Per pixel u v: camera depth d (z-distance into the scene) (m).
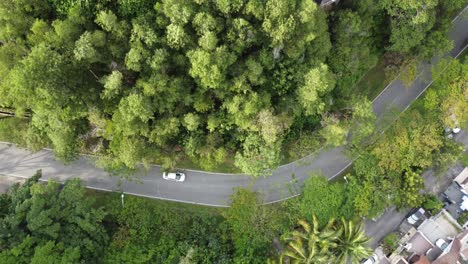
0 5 42.78
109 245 51.75
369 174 56.34
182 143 52.66
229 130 52.38
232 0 43.44
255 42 47.22
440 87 57.47
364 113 51.28
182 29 42.41
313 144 55.94
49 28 43.78
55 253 45.72
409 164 56.09
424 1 49.75
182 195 58.34
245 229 53.66
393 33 53.31
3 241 45.28
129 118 43.50
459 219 62.59
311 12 43.91
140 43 43.16
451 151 57.72
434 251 59.28
